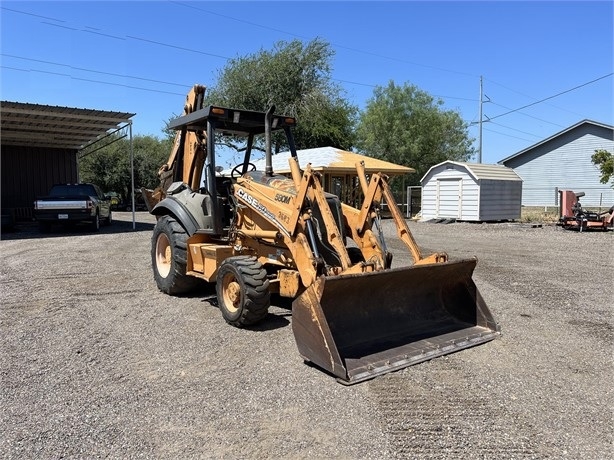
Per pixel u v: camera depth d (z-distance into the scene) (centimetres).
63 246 1329
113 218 2630
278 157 2562
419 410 373
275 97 3369
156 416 366
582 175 3519
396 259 1097
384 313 517
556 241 1496
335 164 2255
